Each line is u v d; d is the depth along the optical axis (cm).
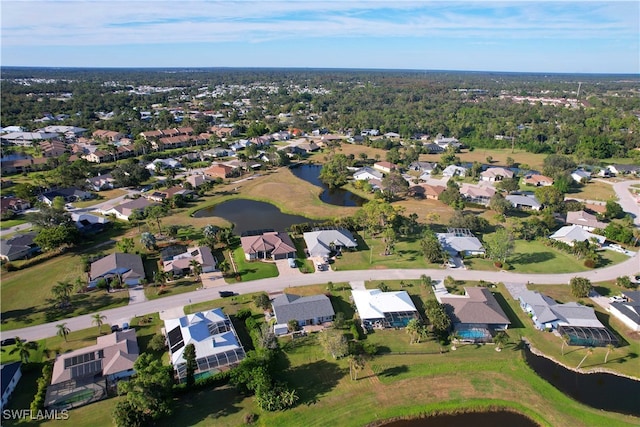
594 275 9312
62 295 7800
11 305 7925
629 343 7100
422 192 14862
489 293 8188
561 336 7206
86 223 11475
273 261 9775
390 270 9400
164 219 12388
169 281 8825
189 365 6062
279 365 6462
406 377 6269
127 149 19788
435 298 8250
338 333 6688
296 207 13588
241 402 5766
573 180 16838
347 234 10725
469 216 11569
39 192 14475
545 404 5866
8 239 10125
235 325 7450
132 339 6756
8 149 19150
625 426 5534
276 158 19062
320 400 5809
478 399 5922
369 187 15312
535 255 10238
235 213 13225
